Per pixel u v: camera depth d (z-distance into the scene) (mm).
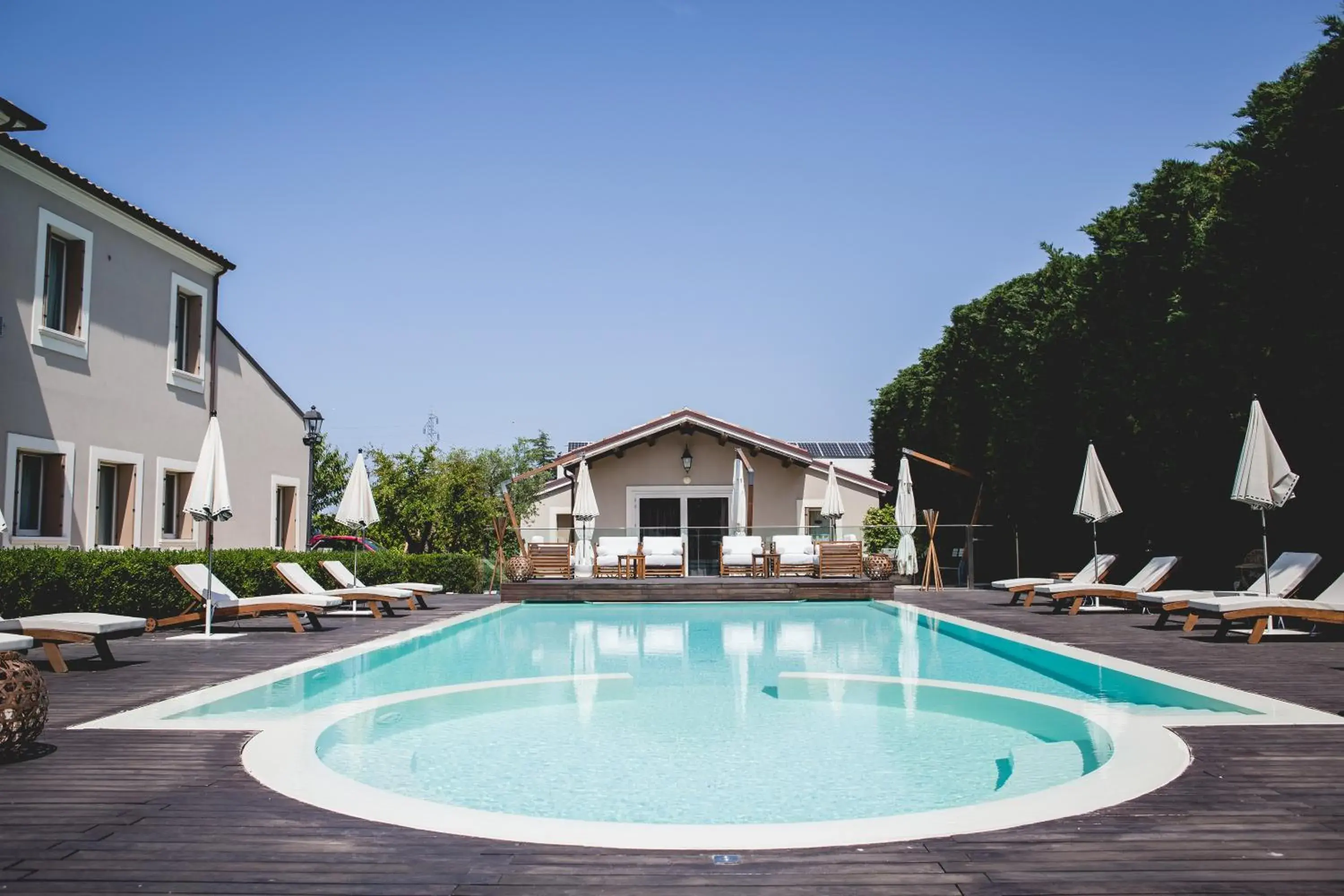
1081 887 2908
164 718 5844
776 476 23453
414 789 5098
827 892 2883
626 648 11234
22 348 11984
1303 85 11547
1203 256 13398
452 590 19734
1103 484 14211
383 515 23656
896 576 19719
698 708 7379
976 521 22266
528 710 7375
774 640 12023
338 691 8023
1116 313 16891
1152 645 9422
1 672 4547
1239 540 14969
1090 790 4004
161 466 14984
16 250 11914
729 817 4566
